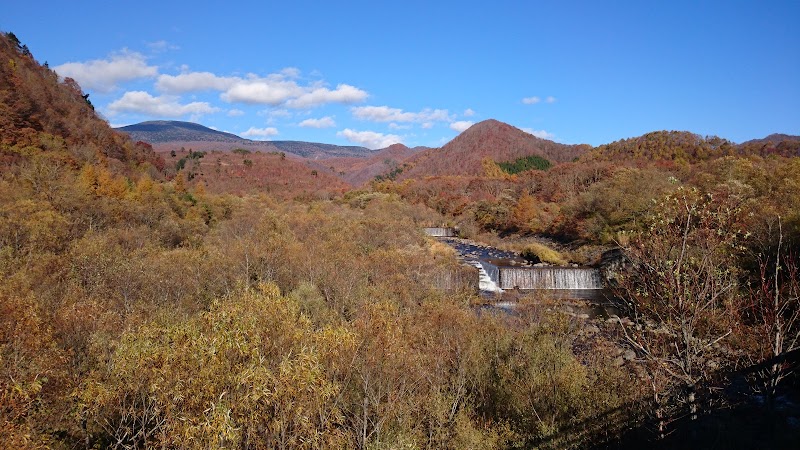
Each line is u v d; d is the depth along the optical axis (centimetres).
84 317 1364
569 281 4234
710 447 1065
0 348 974
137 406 1052
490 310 2948
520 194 9775
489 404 1480
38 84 6869
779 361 1030
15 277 1741
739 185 3425
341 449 952
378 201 9369
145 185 5672
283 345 875
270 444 787
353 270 3019
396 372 1220
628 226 4719
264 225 4394
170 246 4109
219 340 781
